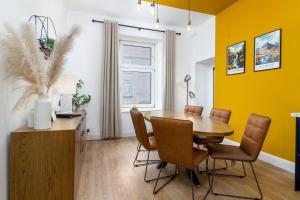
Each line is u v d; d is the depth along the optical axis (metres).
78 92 4.41
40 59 1.56
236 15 3.74
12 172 1.43
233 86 3.83
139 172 2.65
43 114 1.57
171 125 1.80
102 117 4.50
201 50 5.09
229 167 2.85
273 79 2.99
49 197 1.50
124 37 5.00
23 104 1.61
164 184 2.30
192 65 5.47
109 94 4.55
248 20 3.45
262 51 3.17
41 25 2.31
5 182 1.40
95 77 4.57
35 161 1.47
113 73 4.56
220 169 2.77
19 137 1.44
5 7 1.38
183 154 1.84
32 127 1.65
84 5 4.12
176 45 5.34
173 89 5.20
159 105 5.43
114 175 2.54
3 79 1.37
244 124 3.55
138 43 5.27
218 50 4.27
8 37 1.34
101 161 3.06
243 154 2.05
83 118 2.79
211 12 4.20
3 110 1.37
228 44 3.96
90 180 2.38
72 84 2.33
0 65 1.34
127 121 4.93
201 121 2.46
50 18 2.65
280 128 2.88
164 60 5.12
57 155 1.51
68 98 2.87
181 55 5.40
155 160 3.11
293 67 2.69
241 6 3.62
